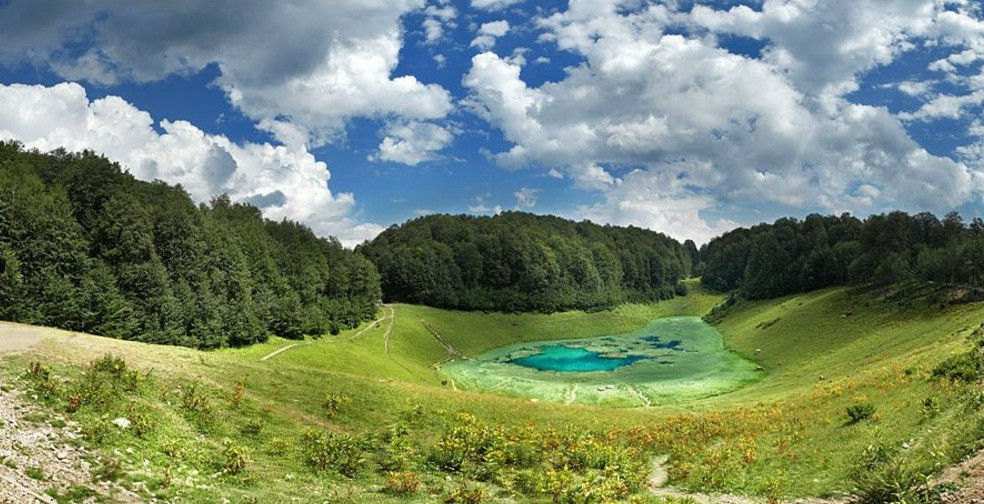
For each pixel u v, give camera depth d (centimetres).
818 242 19750
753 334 13950
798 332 12125
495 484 2919
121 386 2894
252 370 4453
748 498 2944
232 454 2414
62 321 7494
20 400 2320
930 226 15862
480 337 17238
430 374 11538
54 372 2786
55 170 8981
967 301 9556
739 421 4722
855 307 12062
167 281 9162
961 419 2834
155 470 2125
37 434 2062
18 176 7812
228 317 10156
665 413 6378
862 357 8088
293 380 4428
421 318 17450
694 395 8938
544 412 5062
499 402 5256
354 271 16162
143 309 8750
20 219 7394
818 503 2653
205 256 10444
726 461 3575
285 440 3031
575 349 16050
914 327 8781
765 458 3519
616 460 3462
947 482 2134
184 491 1995
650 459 4031
